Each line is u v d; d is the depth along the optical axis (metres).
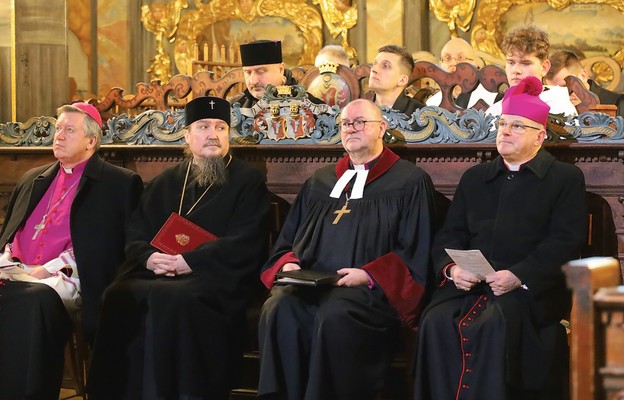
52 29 10.62
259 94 6.50
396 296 5.16
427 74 6.24
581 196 5.10
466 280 4.95
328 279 5.03
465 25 11.71
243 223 5.63
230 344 5.38
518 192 5.15
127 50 12.48
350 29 12.09
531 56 6.08
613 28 11.27
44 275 5.69
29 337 5.29
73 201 5.85
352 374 4.94
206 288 5.32
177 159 6.25
